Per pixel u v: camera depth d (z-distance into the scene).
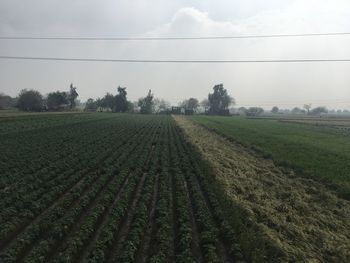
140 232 12.13
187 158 26.91
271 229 13.39
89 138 38.91
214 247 11.25
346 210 16.08
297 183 20.80
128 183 18.38
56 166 22.14
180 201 15.23
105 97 165.25
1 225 12.18
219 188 17.94
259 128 66.69
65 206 14.84
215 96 186.12
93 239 12.08
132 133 48.09
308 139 46.28
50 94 131.38
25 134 39.84
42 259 10.05
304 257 11.16
